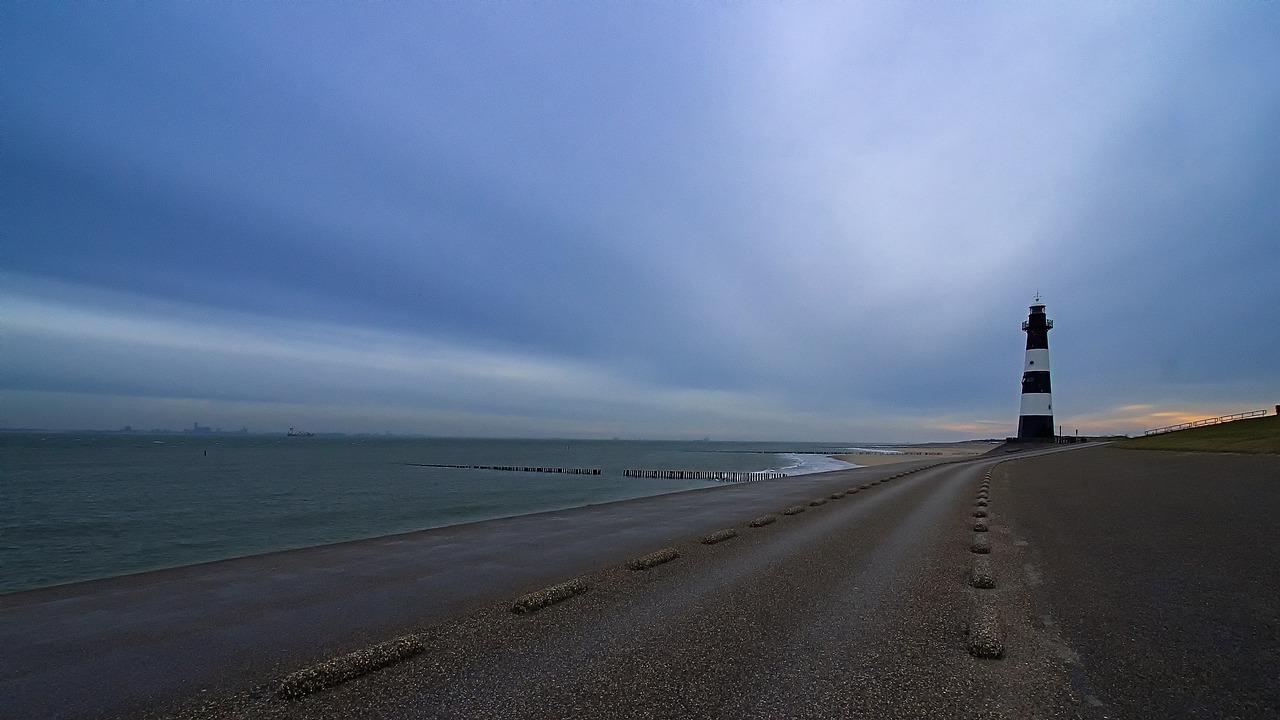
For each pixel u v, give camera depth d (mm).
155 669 7297
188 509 33469
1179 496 20844
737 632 8125
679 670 6824
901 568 11945
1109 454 51938
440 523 27484
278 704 6152
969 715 5582
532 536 17469
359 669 6805
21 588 16500
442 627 8617
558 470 72812
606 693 6234
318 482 53312
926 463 69812
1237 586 9430
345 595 10805
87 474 60844
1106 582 10141
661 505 26141
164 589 11352
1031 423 87125
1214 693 5859
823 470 66688
